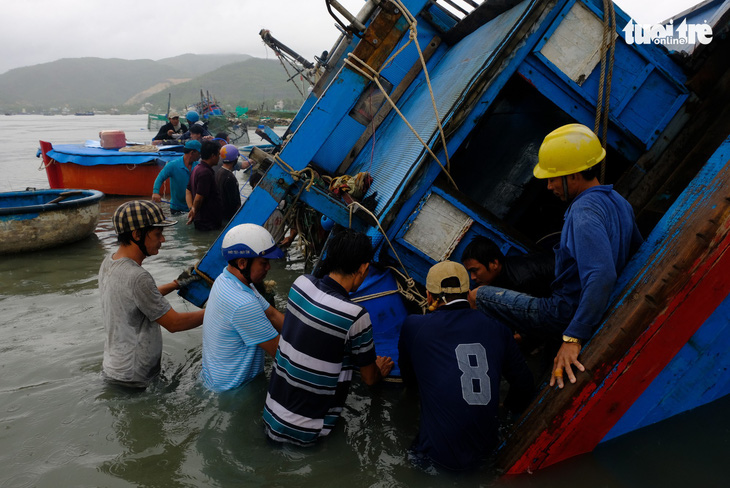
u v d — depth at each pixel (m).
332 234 4.37
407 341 2.64
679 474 2.40
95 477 2.40
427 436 2.49
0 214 6.24
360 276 2.71
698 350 2.48
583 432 2.47
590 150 2.50
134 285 3.13
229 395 3.13
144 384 3.25
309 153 3.98
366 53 3.90
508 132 4.93
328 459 2.58
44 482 2.36
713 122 3.49
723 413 2.67
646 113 3.59
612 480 2.38
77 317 4.46
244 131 25.36
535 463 2.44
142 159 10.52
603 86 3.41
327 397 2.62
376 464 2.54
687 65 3.50
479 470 2.46
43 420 2.87
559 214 4.53
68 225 6.85
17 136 43.62
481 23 4.88
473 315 2.56
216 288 3.09
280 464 2.53
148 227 3.18
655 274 2.39
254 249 2.91
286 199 4.08
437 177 3.59
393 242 3.62
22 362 3.59
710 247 2.30
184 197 9.06
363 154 5.51
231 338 3.10
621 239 2.50
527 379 2.63
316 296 2.60
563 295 2.65
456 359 2.45
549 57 3.48
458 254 3.66
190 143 8.80
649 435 2.64
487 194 4.92
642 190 3.67
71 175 10.74
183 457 2.57
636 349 2.38
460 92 3.58
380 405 3.14
